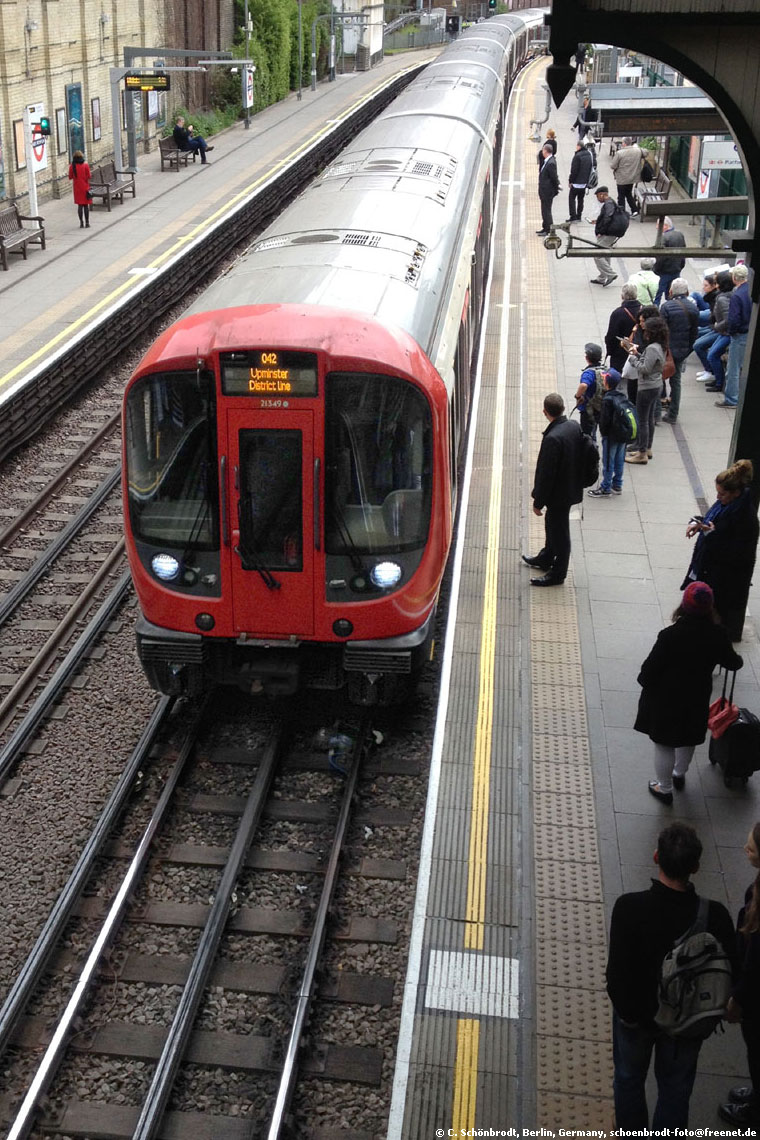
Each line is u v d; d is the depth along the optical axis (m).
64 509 12.91
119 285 19.52
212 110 39.56
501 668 9.30
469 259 11.85
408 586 8.16
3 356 15.79
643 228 23.08
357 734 8.80
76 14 26.52
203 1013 6.50
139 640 8.42
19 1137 5.71
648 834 7.46
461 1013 6.18
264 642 8.26
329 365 7.69
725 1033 6.02
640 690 9.04
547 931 6.70
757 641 9.52
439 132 15.70
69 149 26.89
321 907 7.03
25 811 8.05
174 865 7.58
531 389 15.16
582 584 10.59
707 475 12.93
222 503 7.94
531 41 56.22
